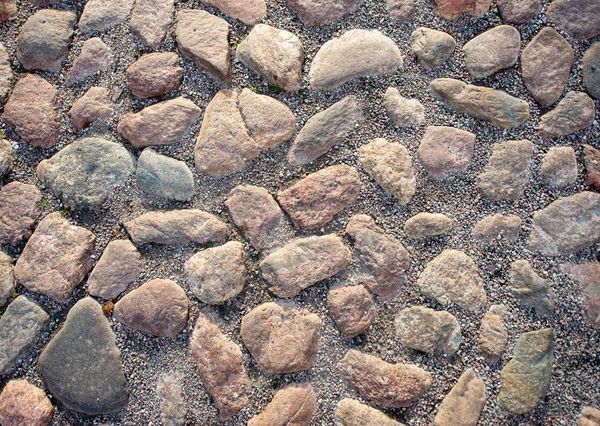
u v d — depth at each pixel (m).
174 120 1.25
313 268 1.19
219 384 1.16
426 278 1.19
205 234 1.21
